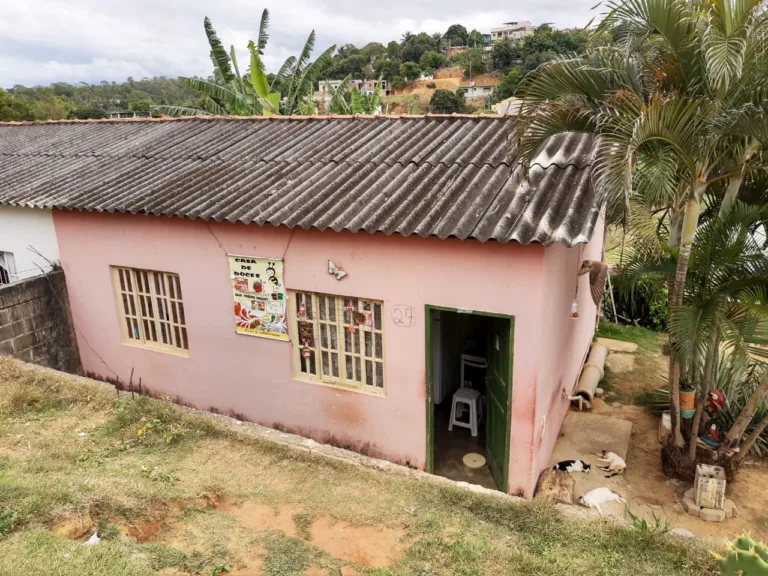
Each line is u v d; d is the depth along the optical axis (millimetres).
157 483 5031
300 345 7527
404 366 6762
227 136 10320
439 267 6254
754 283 5781
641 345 11594
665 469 7059
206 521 4551
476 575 4121
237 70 17422
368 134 9102
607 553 4434
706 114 5012
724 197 6219
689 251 5797
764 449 7473
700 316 5676
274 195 7422
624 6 5273
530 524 4762
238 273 7570
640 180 5309
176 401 8766
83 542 3971
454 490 5160
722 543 4688
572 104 5551
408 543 4512
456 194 6629
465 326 9609
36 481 4613
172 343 8688
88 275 9055
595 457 7480
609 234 12250
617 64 5453
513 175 6809
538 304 5863
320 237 6871
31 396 6508
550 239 5445
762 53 4941
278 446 5828
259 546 4270
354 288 6828
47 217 9172
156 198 7926
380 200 6770
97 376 9555
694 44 5086
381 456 7242
